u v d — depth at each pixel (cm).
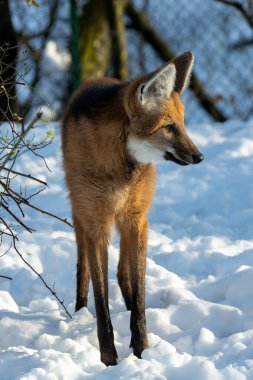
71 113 719
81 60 1777
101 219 675
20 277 841
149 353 586
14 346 648
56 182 1218
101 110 675
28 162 1281
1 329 669
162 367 557
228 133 1509
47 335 639
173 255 905
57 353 585
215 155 1337
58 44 1734
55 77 1714
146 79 654
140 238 682
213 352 607
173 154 670
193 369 546
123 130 669
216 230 1026
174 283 801
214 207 1117
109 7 1805
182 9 1894
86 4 1803
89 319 711
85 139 671
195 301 697
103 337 627
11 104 1181
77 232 751
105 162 663
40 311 746
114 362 617
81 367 574
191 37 1894
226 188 1178
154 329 673
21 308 758
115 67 1838
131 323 646
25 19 1709
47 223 1028
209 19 1881
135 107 658
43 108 1557
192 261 887
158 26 1909
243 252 871
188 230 1036
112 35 1817
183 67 696
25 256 894
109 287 807
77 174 675
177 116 673
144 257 679
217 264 862
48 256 902
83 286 758
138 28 1908
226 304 721
